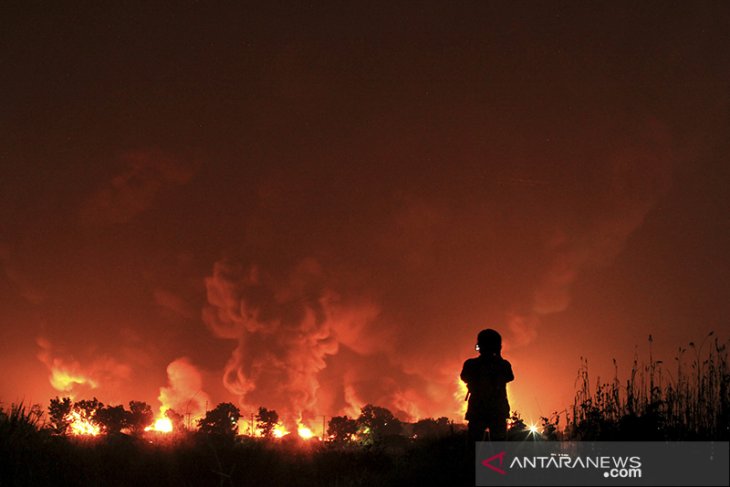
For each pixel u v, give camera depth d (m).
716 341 7.76
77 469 9.88
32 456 9.51
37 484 8.91
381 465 11.53
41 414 11.20
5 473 8.92
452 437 11.02
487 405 9.24
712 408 7.41
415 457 10.54
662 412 7.61
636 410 7.72
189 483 10.41
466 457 8.70
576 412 8.27
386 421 29.47
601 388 8.27
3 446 9.37
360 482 10.19
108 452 11.52
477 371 9.43
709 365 7.66
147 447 12.48
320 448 13.74
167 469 10.93
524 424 9.73
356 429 25.66
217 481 10.59
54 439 10.69
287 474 11.39
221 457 11.95
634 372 8.04
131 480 10.36
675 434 7.37
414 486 8.94
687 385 7.68
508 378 9.40
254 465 11.53
